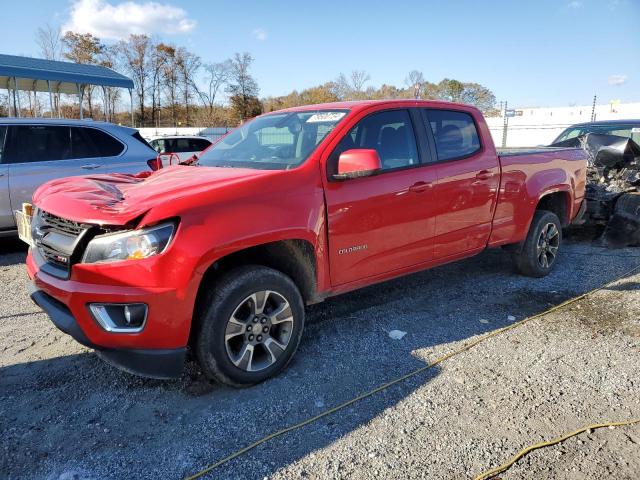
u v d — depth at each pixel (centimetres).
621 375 334
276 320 324
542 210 541
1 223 630
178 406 300
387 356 363
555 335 397
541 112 4078
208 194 294
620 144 764
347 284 367
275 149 385
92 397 309
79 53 5853
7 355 364
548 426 279
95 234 287
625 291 500
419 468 245
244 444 265
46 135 661
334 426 280
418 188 396
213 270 319
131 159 706
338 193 348
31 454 256
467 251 455
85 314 279
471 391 315
